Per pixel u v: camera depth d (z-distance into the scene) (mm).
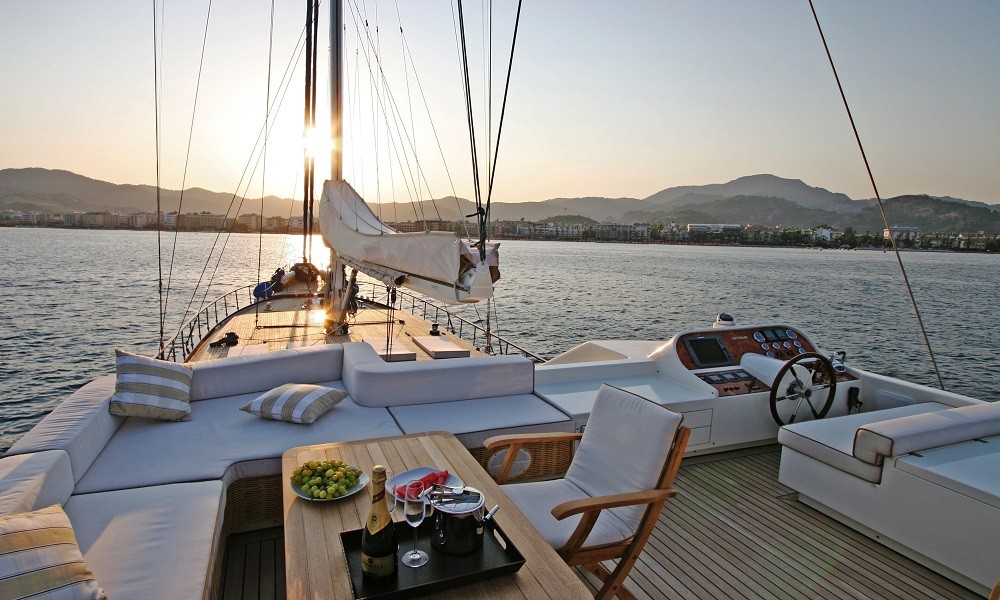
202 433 3027
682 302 27984
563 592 1531
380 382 3574
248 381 3799
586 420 3523
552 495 2436
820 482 3127
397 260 3939
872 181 2812
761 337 4625
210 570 1852
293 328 7523
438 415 3459
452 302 3404
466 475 2271
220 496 2352
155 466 2590
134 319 19875
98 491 2350
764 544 2826
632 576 2535
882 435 2777
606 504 1979
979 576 2438
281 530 2809
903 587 2504
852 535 2930
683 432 2250
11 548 1407
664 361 4477
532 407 3678
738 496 3352
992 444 2936
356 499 2023
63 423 2553
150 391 3141
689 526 2992
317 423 3217
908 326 21672
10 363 13719
